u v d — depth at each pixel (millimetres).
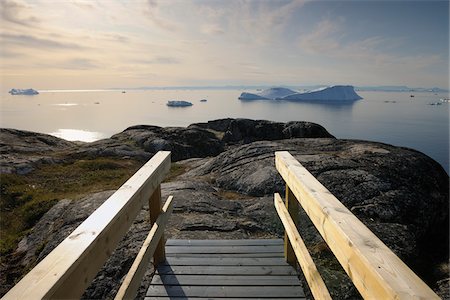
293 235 3281
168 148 29328
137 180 2984
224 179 11508
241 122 36500
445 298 5555
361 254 1367
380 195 8695
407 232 7117
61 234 7281
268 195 9609
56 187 15047
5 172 16625
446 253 7840
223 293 3816
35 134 30797
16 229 9664
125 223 2285
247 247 5078
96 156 23422
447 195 10102
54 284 1206
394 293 1085
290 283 4012
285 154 4371
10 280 6445
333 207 1996
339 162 10734
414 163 11117
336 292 4977
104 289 5043
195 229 6805
